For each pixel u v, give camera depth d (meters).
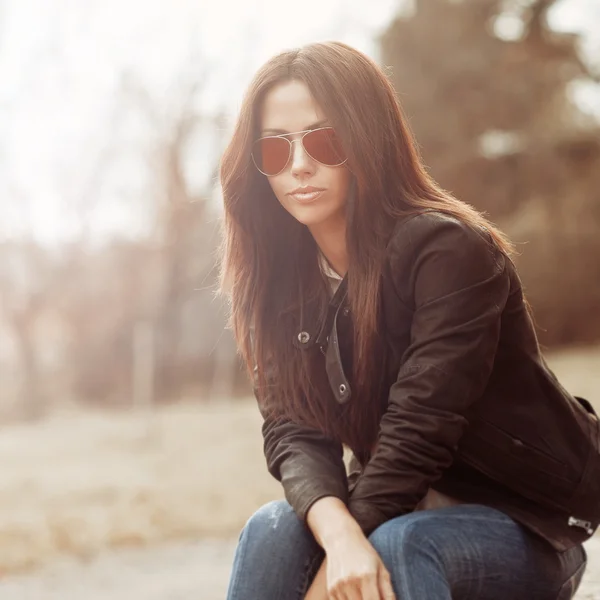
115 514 9.41
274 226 2.31
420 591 1.83
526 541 2.03
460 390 1.98
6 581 7.33
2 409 26.09
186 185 25.58
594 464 2.12
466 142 24.41
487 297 2.00
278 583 2.00
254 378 2.40
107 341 27.02
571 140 23.69
